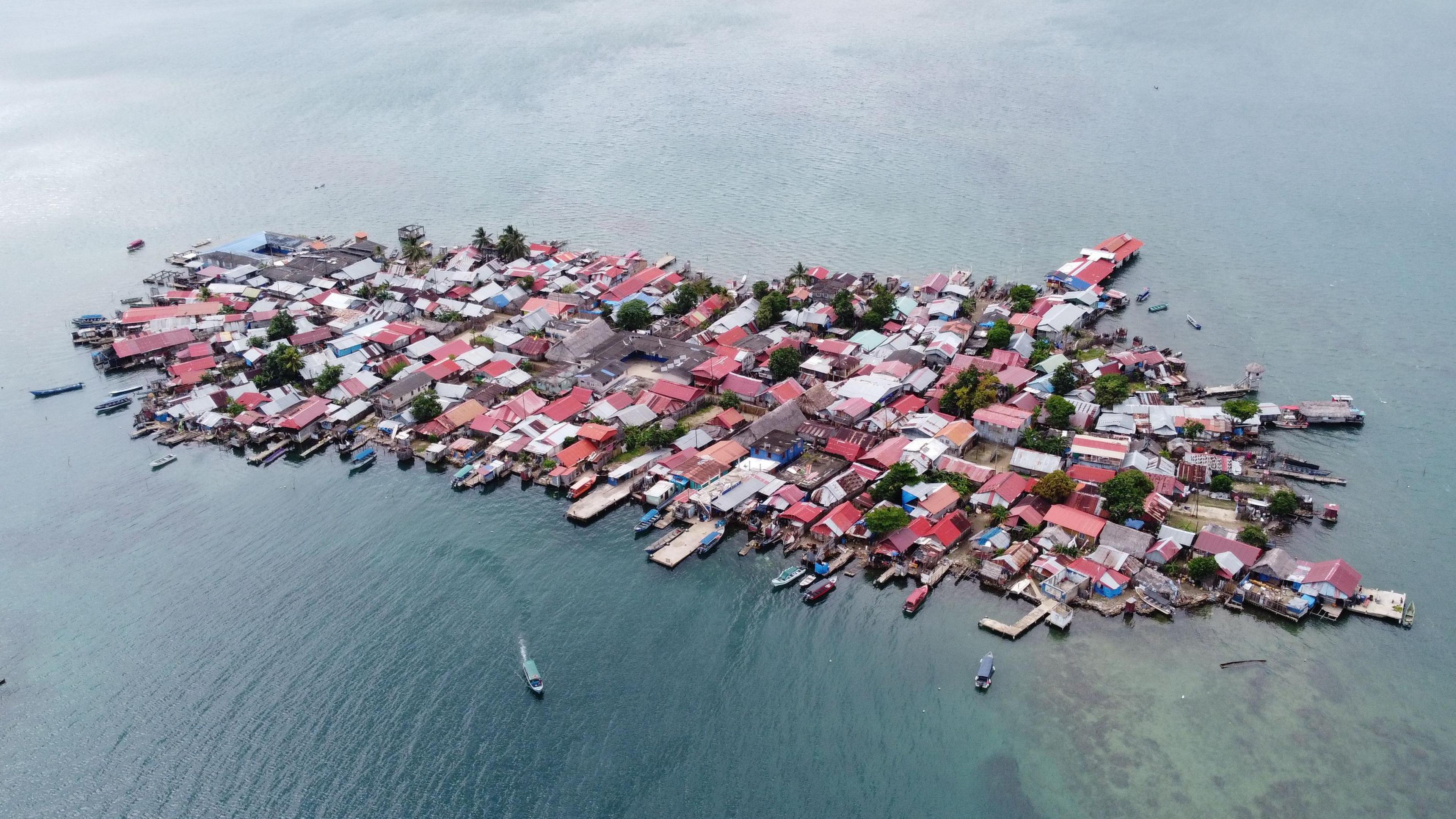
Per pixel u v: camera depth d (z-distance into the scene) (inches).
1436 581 4301.2
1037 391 5836.6
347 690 3863.2
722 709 3745.1
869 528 4650.6
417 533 4872.0
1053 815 3275.1
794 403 5821.9
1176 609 4183.1
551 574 4520.2
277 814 3363.7
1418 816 3211.1
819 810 3344.0
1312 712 3631.9
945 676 3875.5
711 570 4525.1
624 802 3371.1
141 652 4116.6
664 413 5841.5
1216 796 3312.0
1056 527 4591.5
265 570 4621.1
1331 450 5354.3
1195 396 5925.2
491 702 3784.5
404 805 3371.1
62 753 3641.7
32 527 5059.1
